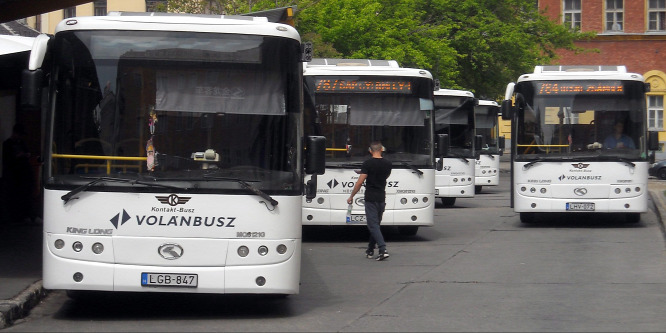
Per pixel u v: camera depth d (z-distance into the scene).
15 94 18.72
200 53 9.55
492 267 13.88
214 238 9.23
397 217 17.16
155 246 9.20
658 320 9.48
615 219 22.42
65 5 15.29
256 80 9.59
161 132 9.41
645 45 59.34
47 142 9.41
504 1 47.69
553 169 19.53
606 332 8.87
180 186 9.24
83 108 9.44
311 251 16.39
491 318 9.67
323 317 9.85
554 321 9.46
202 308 10.53
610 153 19.41
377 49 36.03
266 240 9.30
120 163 9.35
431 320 9.59
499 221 22.27
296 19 33.66
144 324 9.45
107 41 9.52
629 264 14.03
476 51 46.62
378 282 12.53
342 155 17.19
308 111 17.12
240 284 9.26
